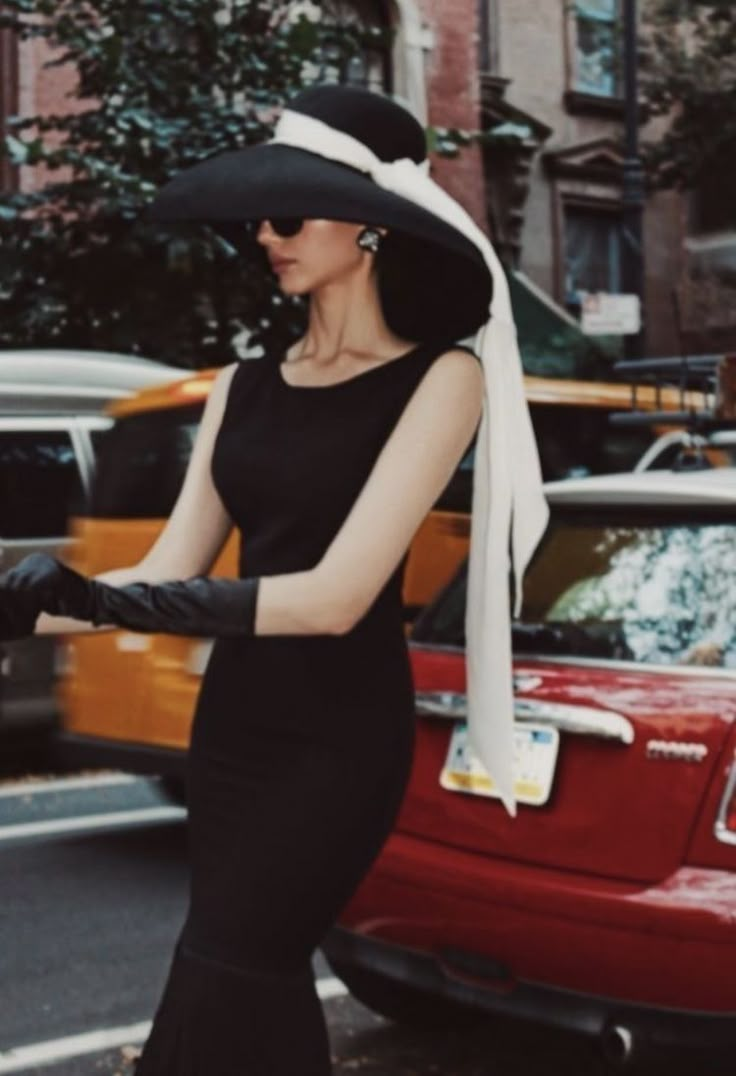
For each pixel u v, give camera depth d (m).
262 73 11.92
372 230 2.51
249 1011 2.41
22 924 6.13
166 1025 2.44
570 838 3.96
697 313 21.80
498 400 2.65
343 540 2.37
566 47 21.14
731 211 21.70
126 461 7.42
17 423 8.59
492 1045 4.78
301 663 2.46
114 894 6.59
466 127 19.19
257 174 2.43
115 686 7.10
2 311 11.73
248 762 2.48
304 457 2.47
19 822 7.94
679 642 4.13
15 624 2.20
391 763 2.48
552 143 21.05
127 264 11.59
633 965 3.77
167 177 11.59
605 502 4.54
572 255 21.41
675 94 19.56
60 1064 4.70
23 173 15.25
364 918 4.28
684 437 5.58
